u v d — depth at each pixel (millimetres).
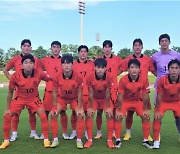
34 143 6688
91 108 6586
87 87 6746
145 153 5859
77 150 6098
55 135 6457
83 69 7430
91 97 6547
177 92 6340
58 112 6559
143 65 7316
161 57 7270
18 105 6523
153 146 6289
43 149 6160
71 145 6531
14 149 6145
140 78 6383
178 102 6520
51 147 6312
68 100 6738
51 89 7262
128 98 6570
